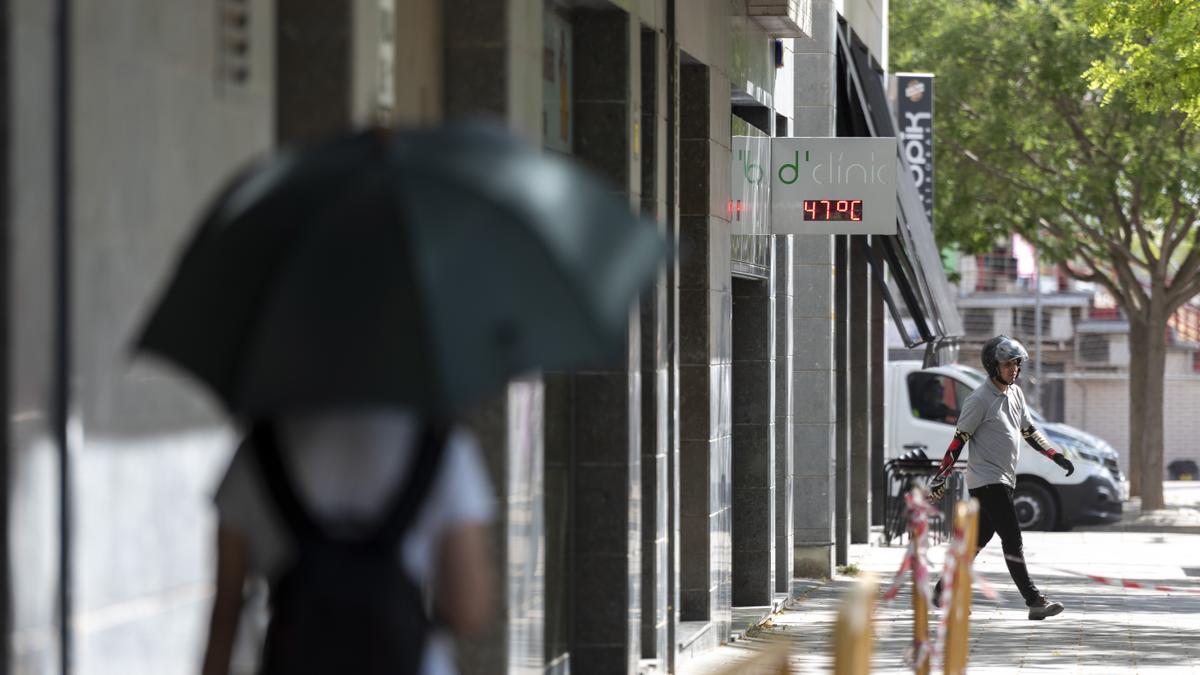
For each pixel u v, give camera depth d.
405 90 20.20
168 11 14.43
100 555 13.30
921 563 23.28
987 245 96.94
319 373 9.98
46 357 12.87
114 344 13.58
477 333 10.14
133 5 13.91
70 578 12.97
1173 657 35.41
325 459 10.60
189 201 14.67
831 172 43.31
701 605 35.97
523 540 22.91
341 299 10.11
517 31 22.38
